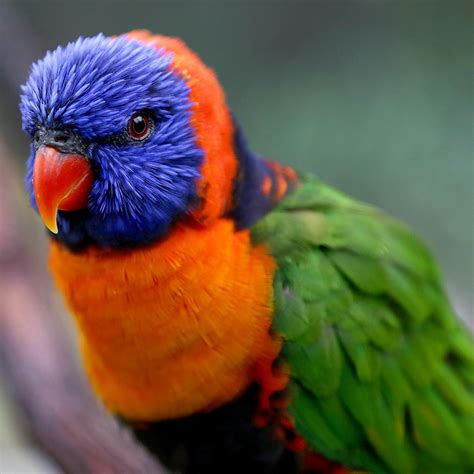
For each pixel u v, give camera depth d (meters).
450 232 1.09
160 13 1.24
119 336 0.91
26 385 0.95
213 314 0.91
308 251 0.92
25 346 0.96
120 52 0.90
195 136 0.90
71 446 0.95
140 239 0.90
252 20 1.22
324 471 0.93
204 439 0.92
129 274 0.90
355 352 0.92
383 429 0.93
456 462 0.94
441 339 0.94
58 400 0.95
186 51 0.91
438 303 0.95
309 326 0.92
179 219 0.90
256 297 0.91
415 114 1.09
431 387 0.94
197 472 0.94
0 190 0.98
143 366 0.91
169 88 0.90
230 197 0.91
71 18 1.24
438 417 0.94
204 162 0.90
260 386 0.92
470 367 0.95
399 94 1.10
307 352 0.92
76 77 0.90
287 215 0.93
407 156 1.09
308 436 0.92
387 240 0.94
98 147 0.90
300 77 1.17
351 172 1.10
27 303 0.97
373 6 1.15
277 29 1.20
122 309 0.91
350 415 0.93
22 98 0.91
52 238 0.92
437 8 1.11
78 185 0.90
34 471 1.06
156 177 0.90
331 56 1.16
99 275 0.91
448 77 1.09
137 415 0.92
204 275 0.90
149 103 0.90
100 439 0.95
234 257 0.91
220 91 0.92
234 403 0.92
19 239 0.98
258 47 1.21
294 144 1.13
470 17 1.10
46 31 1.23
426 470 0.94
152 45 0.91
